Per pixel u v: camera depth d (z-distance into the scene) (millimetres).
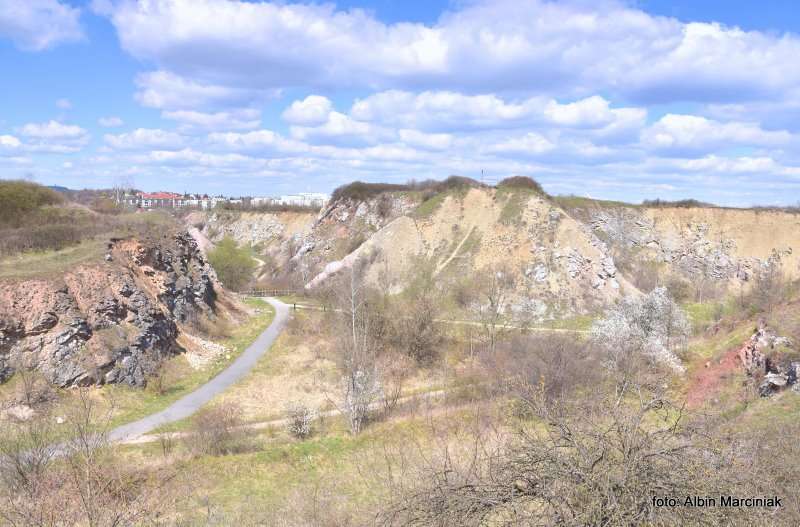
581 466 7402
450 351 46844
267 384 38531
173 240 52969
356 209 93250
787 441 11711
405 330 46406
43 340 32406
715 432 9062
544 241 64938
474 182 77750
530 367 30891
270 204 142250
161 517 18062
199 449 25500
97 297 36750
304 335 51594
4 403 28375
